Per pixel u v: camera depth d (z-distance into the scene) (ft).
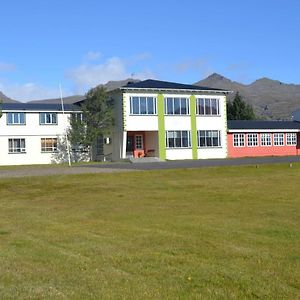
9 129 148.77
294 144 181.78
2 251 30.22
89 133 152.35
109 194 63.98
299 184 69.21
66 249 30.60
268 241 31.89
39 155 152.46
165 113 156.56
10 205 56.18
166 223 39.93
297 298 20.38
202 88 164.14
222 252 28.78
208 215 44.06
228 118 242.58
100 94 153.89
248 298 20.43
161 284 22.54
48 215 46.75
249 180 75.77
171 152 156.87
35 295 21.17
